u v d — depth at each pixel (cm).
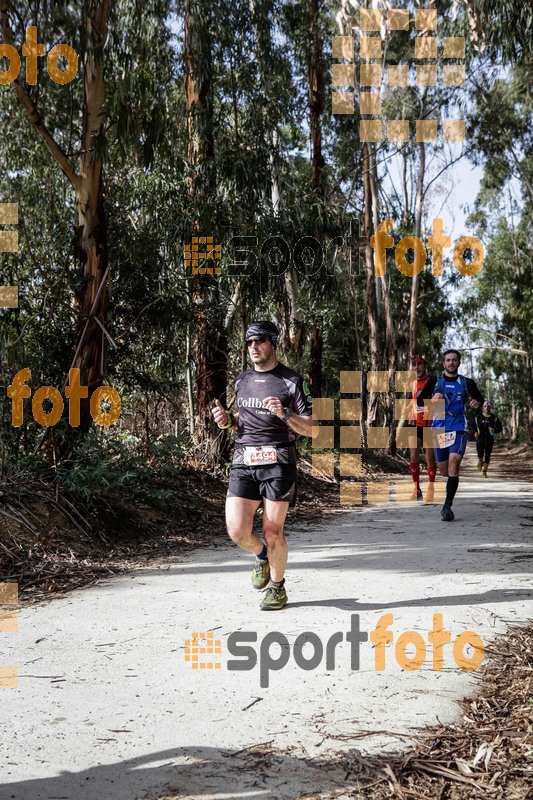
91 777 277
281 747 302
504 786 270
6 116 1223
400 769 283
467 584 582
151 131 951
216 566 676
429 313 3291
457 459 960
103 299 926
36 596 563
